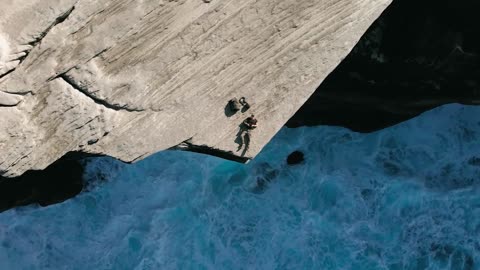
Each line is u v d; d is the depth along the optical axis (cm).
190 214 2369
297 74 1666
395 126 2420
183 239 2341
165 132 1559
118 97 1418
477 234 2342
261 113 1675
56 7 1191
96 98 1387
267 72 1614
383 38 2011
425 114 2419
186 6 1381
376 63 2038
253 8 1484
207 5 1411
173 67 1462
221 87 1572
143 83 1441
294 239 2325
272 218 2356
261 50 1563
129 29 1327
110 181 2416
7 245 2344
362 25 1672
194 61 1484
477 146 2406
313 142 2423
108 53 1336
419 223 2355
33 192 2322
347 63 2058
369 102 2211
